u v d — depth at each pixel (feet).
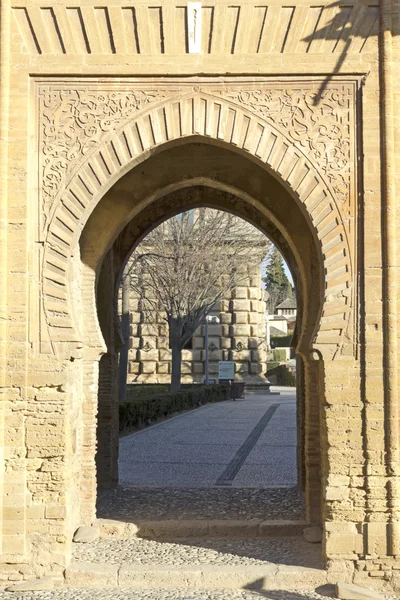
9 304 27.94
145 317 126.93
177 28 28.48
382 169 28.02
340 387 27.63
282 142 28.40
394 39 28.43
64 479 27.66
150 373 131.54
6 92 28.30
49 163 28.45
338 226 28.09
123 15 28.48
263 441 67.26
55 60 28.48
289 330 249.34
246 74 28.43
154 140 28.43
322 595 26.02
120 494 41.32
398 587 26.66
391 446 27.20
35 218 28.30
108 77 28.58
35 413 27.76
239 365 135.95
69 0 28.48
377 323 27.68
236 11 28.48
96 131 28.48
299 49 28.45
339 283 27.99
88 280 34.19
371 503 27.14
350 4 28.37
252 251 104.83
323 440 28.09
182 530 33.04
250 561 28.45
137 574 27.02
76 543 31.35
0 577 27.12
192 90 28.55
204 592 26.16
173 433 74.33
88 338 33.81
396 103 28.22
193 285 100.12
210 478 47.26
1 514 27.40
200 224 99.14
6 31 28.48
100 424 42.27
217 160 35.37
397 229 27.89
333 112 28.40
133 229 42.57
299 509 36.96
